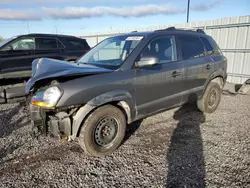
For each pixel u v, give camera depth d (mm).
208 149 3203
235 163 2818
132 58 3248
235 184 2402
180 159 2941
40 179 2539
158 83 3520
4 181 2492
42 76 2732
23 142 3461
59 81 2658
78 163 2885
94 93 2799
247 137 3600
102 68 3131
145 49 3414
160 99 3633
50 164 2855
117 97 3012
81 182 2486
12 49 7086
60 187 2400
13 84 7359
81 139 2895
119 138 3201
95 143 2975
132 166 2803
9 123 4246
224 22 8555
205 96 4629
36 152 3160
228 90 7371
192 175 2580
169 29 4000
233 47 8453
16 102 5180
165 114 4762
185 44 4121
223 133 3773
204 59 4402
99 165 2836
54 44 7828
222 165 2777
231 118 4535
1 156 3035
